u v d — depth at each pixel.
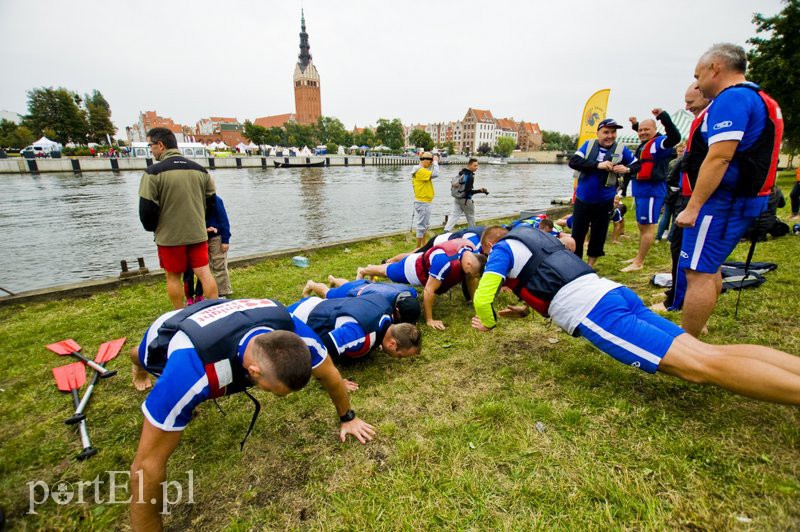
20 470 2.27
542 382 2.93
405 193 26.27
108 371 3.18
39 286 7.71
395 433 2.48
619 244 7.41
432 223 14.58
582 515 1.86
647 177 5.23
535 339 3.63
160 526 1.80
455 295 5.03
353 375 3.18
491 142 140.12
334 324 2.99
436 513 1.92
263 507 2.01
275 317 2.01
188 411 1.71
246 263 6.54
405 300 3.57
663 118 4.83
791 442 2.14
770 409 2.41
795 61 20.08
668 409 2.50
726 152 2.48
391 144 124.00
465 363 3.29
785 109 21.06
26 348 3.67
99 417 2.71
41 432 2.56
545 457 2.21
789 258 5.29
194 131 148.25
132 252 10.31
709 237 2.70
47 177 35.69
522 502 1.95
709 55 2.70
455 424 2.54
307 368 1.73
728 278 4.25
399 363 3.34
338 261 6.84
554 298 2.63
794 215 8.91
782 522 1.73
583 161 4.97
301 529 1.88
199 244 3.90
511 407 2.65
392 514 1.92
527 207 18.81
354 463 2.26
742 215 2.60
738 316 3.56
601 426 2.41
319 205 20.12
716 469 2.03
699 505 1.85
